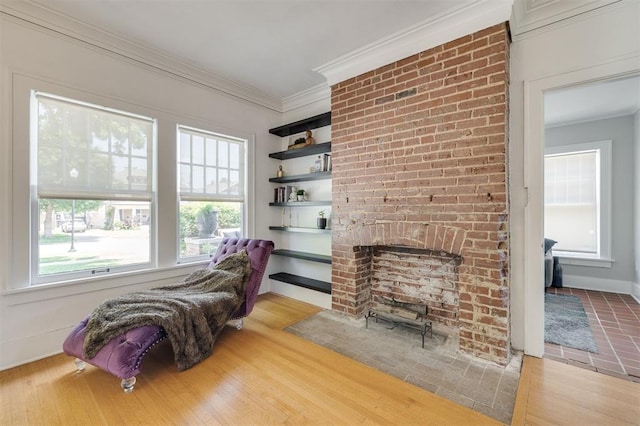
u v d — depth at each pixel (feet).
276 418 4.91
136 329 5.75
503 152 6.46
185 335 6.39
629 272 11.69
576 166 13.29
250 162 11.96
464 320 7.04
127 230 8.58
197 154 10.36
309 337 8.04
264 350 7.28
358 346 7.50
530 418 4.90
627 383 5.85
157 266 9.09
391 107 8.36
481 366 6.51
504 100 6.47
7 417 4.91
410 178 7.93
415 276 8.87
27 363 6.66
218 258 9.48
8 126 6.50
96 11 6.95
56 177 7.28
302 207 12.48
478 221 6.77
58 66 7.16
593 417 4.91
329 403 5.29
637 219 11.22
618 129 11.95
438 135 7.41
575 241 13.33
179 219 9.82
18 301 6.62
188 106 9.87
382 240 8.53
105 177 8.11
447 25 7.22
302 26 7.61
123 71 8.30
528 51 7.04
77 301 7.50
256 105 12.15
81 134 7.69
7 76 6.48
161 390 5.65
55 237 7.32
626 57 6.01
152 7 6.82
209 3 6.70
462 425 4.76
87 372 6.29
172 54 8.94
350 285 9.46
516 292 7.22
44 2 6.61
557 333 8.15
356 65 9.14
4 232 6.47
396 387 5.77
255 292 8.65
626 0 5.97
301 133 12.64
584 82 6.46
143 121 8.91
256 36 8.04
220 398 5.41
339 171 9.73
